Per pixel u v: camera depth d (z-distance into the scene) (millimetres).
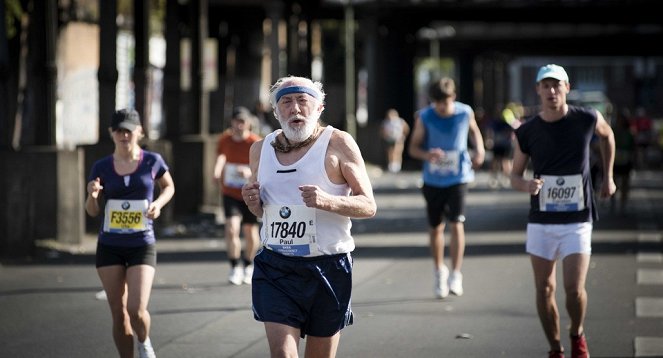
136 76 33500
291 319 10250
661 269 23500
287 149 10422
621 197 37062
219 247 28422
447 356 15000
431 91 19703
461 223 19891
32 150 26781
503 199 45000
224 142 22094
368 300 19797
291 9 59938
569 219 13805
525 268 23781
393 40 80812
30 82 35844
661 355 14914
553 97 13797
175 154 36438
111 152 30109
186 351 15484
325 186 10352
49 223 27016
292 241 10336
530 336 16344
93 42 51625
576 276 13664
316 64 93375
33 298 20281
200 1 38906
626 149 36688
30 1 33031
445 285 19922
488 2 72188
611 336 16250
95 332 16984
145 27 33406
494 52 145625
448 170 19688
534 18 83312
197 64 38688
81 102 51125
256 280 10461
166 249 27953
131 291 13344
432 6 73750
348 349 15531
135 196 13625
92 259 25812
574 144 13836
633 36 116625
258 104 58000
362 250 27625
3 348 15766
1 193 26531
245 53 76125
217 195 38062
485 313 18312
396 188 52938
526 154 14141
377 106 78688
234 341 16219
